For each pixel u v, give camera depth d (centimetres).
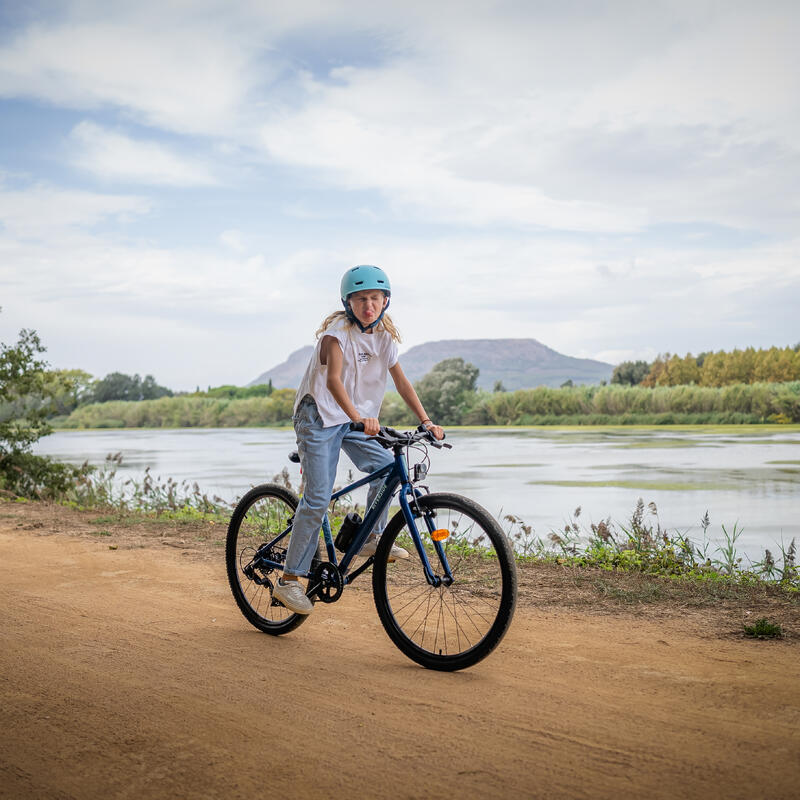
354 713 324
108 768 278
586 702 331
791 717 310
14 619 485
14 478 1329
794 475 1691
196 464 2348
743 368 6844
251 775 271
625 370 8838
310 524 417
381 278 404
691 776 262
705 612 488
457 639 389
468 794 255
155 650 418
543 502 1303
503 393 6116
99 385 11031
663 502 1270
